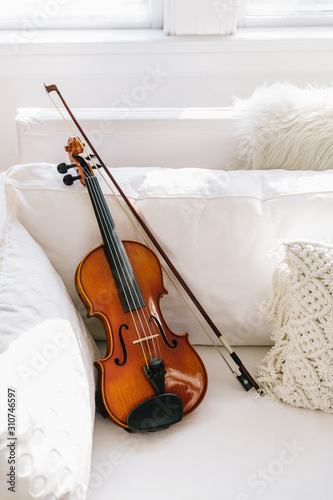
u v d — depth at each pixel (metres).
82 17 2.00
